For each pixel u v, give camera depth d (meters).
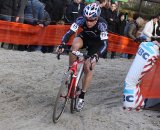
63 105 5.04
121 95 6.70
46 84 6.73
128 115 5.53
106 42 5.20
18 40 9.23
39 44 9.64
